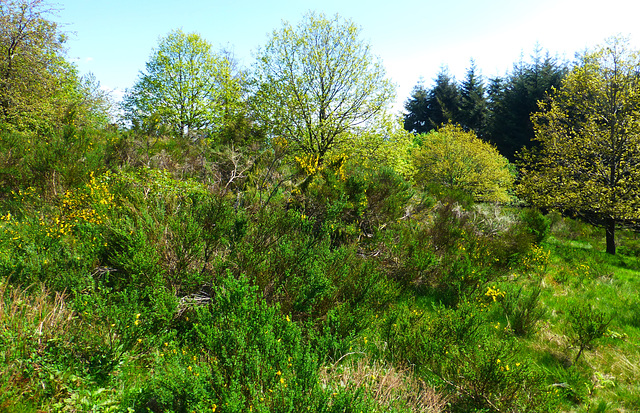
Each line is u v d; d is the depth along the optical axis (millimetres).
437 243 7363
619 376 4062
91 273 3865
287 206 6570
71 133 8875
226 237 4574
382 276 5531
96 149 8125
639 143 13344
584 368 4176
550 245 11953
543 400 3164
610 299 6781
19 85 12211
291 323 3172
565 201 14219
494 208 11773
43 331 2832
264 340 2787
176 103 23031
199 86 23562
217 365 2619
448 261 6250
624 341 4992
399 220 7543
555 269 8422
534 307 5375
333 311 3709
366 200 7023
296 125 14711
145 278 3664
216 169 8375
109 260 3906
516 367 3369
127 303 3203
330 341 3420
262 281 4016
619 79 13664
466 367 3311
